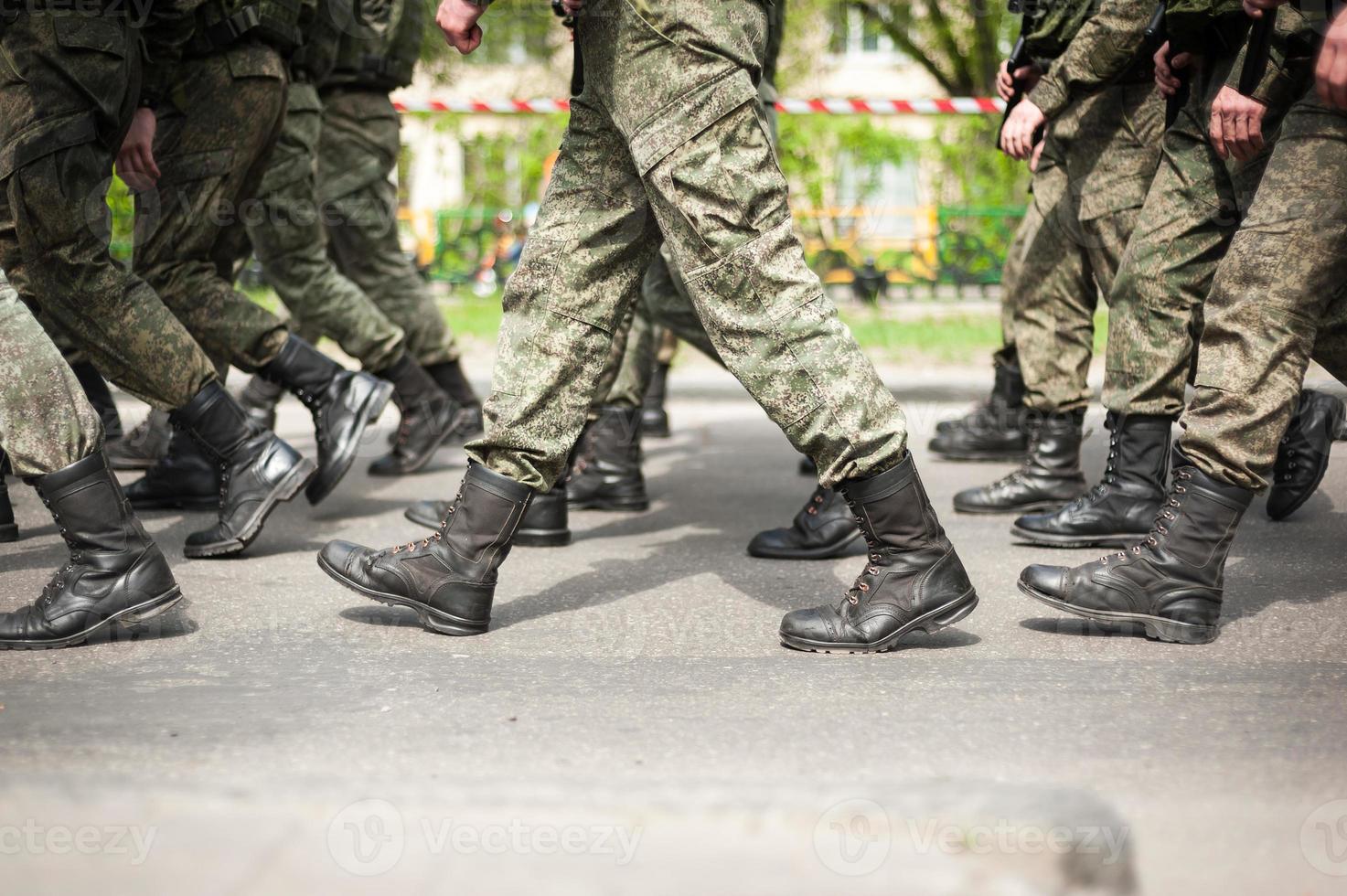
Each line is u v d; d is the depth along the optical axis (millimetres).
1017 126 3855
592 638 2742
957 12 17828
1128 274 3533
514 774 1896
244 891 1584
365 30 4516
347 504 4383
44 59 2912
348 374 3902
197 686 2369
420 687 2365
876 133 12750
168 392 3350
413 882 1603
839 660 2564
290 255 4613
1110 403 3646
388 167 5141
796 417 2523
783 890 1595
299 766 1934
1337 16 2301
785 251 2504
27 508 4145
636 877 1620
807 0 16719
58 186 2998
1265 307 2564
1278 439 2607
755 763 1955
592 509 4359
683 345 9898
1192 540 2654
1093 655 2602
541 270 2676
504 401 2691
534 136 13070
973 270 13164
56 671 2469
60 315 3205
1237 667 2500
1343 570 3354
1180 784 1872
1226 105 2785
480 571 2734
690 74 2434
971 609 2619
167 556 3547
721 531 4020
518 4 14703
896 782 1863
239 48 3572
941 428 5520
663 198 2490
